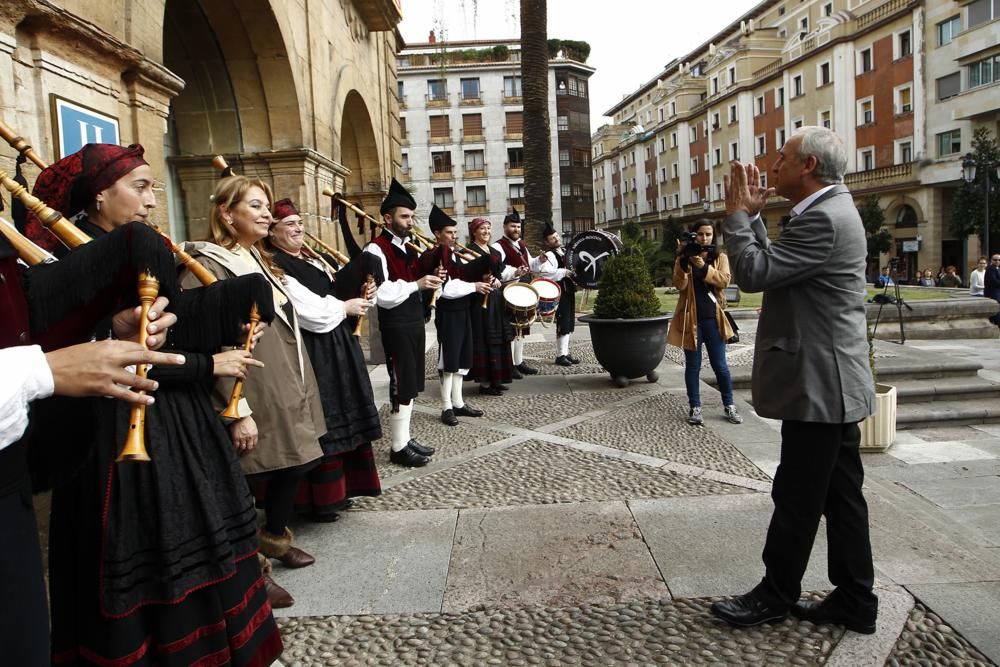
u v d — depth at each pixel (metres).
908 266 35.97
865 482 4.35
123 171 2.12
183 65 8.59
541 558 3.29
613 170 74.50
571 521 3.71
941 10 31.98
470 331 6.15
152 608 1.92
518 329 7.38
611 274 7.36
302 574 3.19
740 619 2.63
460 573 3.16
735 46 48.97
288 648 2.61
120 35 5.00
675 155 58.56
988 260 26.64
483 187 53.50
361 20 13.16
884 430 5.65
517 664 2.46
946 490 4.82
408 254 4.70
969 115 31.00
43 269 1.51
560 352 9.23
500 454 5.07
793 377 2.50
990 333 11.87
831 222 2.44
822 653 2.47
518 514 3.85
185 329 2.10
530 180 14.61
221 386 2.75
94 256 1.54
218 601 2.01
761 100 46.03
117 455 1.89
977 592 2.83
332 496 3.71
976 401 7.05
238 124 8.98
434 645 2.60
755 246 2.54
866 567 2.58
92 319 1.61
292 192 9.04
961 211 29.53
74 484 1.91
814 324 2.49
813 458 2.51
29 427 1.42
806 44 40.62
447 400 6.06
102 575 1.84
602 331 7.27
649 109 64.44
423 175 53.31
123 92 4.97
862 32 36.47
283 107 8.96
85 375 1.29
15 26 3.86
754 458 4.79
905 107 34.75
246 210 2.98
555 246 9.20
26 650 1.32
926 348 10.72
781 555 2.60
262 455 2.94
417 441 5.51
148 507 1.90
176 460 1.97
